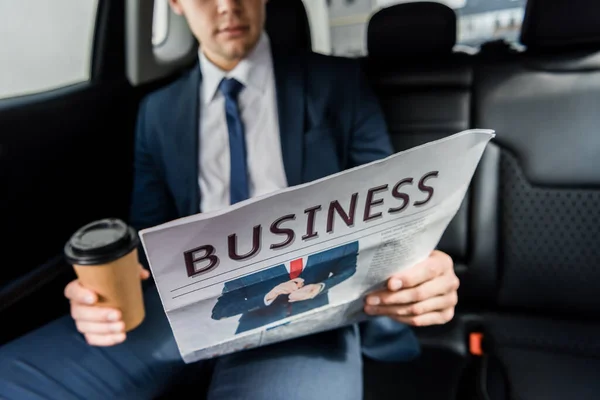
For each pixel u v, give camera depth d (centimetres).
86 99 107
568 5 90
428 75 100
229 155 82
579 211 92
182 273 44
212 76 82
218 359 78
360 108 85
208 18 75
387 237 51
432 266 58
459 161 48
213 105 84
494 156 97
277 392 66
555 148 92
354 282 56
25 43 95
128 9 118
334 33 238
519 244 96
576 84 90
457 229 99
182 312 48
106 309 63
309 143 80
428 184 48
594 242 92
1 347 76
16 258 87
